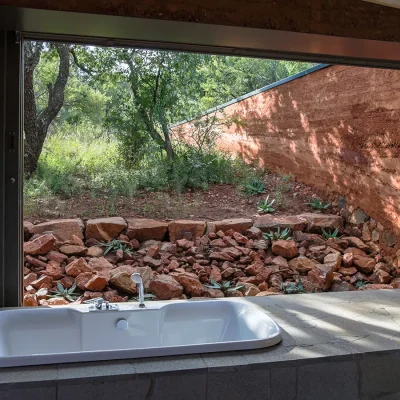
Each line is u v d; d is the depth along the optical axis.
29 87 6.31
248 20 2.92
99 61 6.90
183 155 6.94
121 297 4.32
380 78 5.36
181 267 4.88
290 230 5.55
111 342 2.85
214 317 3.01
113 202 5.75
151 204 5.93
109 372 2.11
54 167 6.45
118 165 6.78
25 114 6.32
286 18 2.98
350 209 5.86
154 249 5.01
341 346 2.46
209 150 7.38
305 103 6.65
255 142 7.98
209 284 4.72
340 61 3.56
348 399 2.38
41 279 4.41
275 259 5.12
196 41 3.15
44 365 2.16
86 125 7.35
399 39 3.21
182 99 7.40
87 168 6.69
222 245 5.21
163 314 2.92
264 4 2.94
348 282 4.96
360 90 5.66
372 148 5.50
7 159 2.97
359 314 2.99
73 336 2.82
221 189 6.70
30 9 2.59
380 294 3.44
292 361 2.28
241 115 8.41
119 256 4.85
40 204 5.52
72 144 7.27
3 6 2.55
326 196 6.29
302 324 2.80
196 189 6.64
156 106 6.94
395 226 5.20
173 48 3.18
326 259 5.16
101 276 4.39
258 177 7.08
